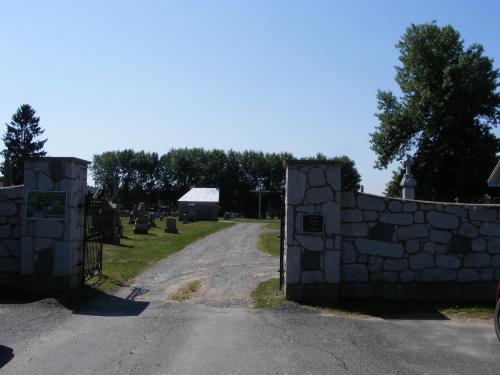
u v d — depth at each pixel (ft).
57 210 34.91
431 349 23.16
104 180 339.36
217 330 26.22
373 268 34.71
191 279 43.55
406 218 34.88
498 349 23.29
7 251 36.35
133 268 48.47
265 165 330.13
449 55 143.74
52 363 20.07
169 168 341.82
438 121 138.92
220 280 43.11
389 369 20.07
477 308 32.30
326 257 33.99
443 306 32.83
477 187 136.56
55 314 29.22
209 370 19.54
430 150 140.67
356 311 31.55
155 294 36.47
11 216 36.42
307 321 28.78
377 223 34.83
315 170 34.24
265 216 330.75
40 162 35.04
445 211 34.94
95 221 71.00
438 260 34.76
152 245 73.00
